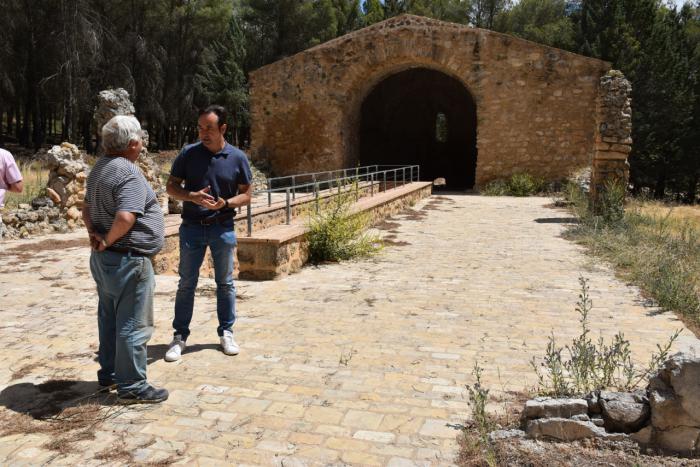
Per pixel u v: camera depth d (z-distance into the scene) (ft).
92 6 112.37
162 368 13.80
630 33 95.61
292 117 79.92
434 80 99.30
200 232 14.53
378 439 10.25
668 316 18.29
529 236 37.29
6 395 12.32
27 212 36.73
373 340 15.97
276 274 24.14
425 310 19.22
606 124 41.45
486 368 13.74
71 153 39.83
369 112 97.50
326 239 28.63
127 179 11.30
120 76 112.78
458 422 10.89
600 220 38.83
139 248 11.62
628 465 9.06
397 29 74.54
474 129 102.27
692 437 9.27
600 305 19.81
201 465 9.39
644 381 12.57
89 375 13.53
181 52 134.31
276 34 143.43
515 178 71.10
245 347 15.39
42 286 23.27
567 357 14.46
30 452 9.87
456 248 32.60
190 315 15.05
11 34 98.58
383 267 27.12
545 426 9.87
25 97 112.16
